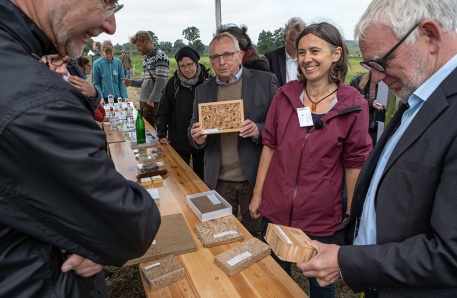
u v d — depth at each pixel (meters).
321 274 0.89
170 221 1.49
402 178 0.78
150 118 5.02
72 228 0.60
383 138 1.01
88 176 0.58
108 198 0.61
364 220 1.03
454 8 0.72
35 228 0.58
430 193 0.73
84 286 0.73
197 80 2.96
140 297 2.30
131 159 2.50
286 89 1.70
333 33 1.46
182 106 3.03
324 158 1.54
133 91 11.20
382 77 0.86
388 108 1.93
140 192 0.72
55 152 0.54
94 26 0.66
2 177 0.53
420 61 0.76
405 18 0.74
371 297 1.04
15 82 0.53
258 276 1.16
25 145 0.52
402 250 0.74
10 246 0.58
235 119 2.00
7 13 0.57
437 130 0.72
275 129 1.79
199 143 2.10
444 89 0.74
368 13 0.81
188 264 1.22
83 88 2.69
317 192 1.56
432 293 0.76
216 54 2.05
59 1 0.60
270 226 1.14
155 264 1.16
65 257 0.66
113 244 0.65
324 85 1.56
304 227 1.61
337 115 1.50
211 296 1.06
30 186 0.55
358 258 0.81
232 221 1.51
